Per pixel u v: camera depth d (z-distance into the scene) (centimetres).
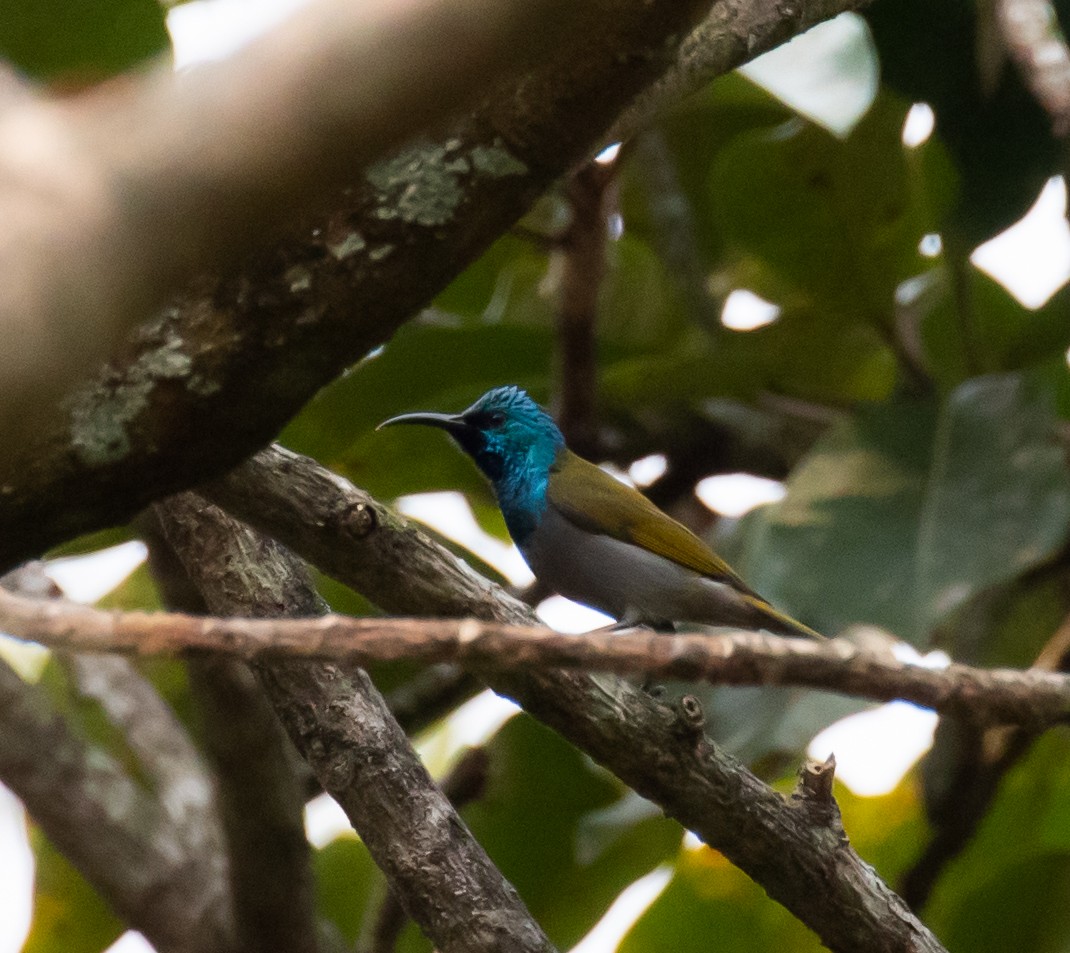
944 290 1235
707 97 1201
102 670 1258
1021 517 964
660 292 1289
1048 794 1220
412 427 1159
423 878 671
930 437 1012
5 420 208
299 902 919
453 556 620
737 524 1220
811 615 949
